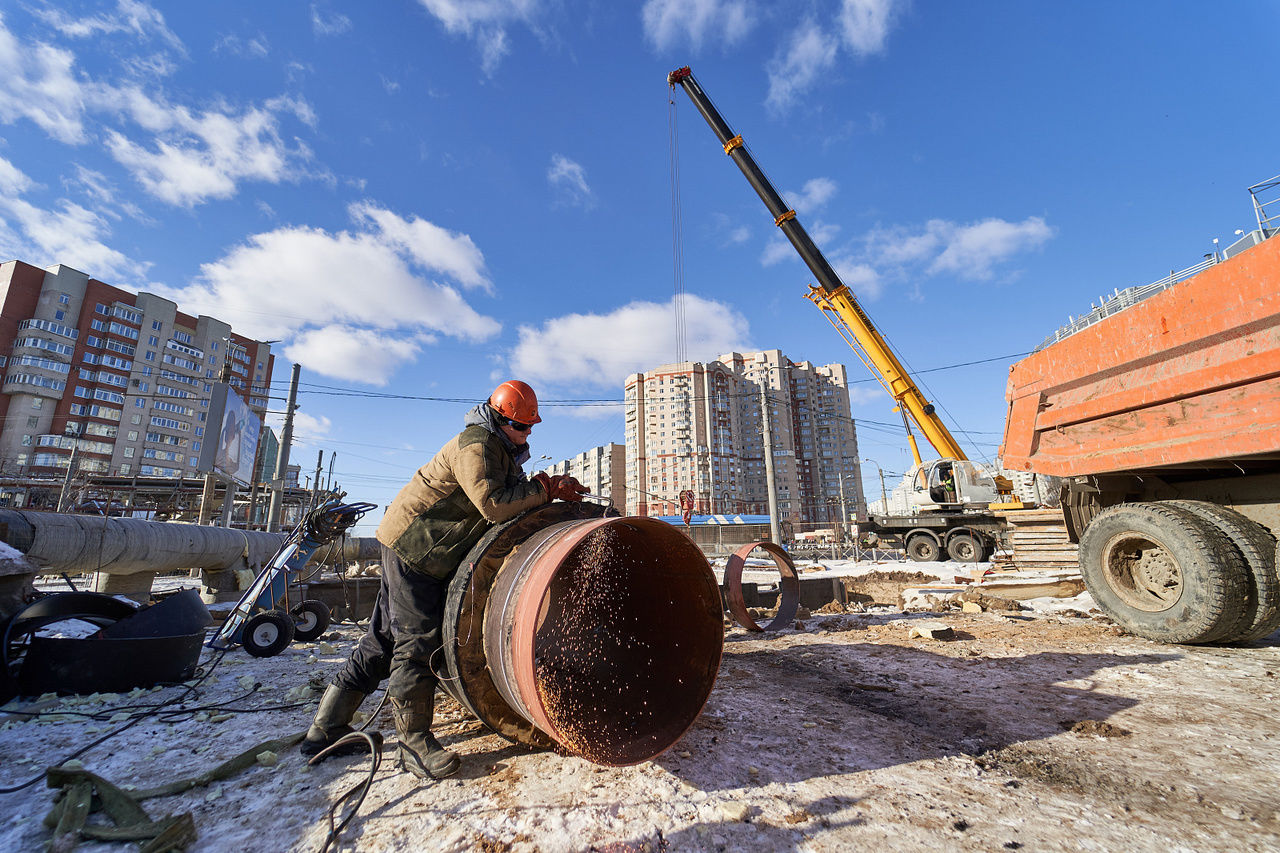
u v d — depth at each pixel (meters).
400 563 2.65
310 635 6.65
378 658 2.82
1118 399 5.04
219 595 11.45
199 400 85.06
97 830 1.96
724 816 2.03
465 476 2.56
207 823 2.07
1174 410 4.62
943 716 3.12
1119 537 4.99
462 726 3.12
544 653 3.07
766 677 4.16
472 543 2.69
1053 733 2.81
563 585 3.27
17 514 6.25
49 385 70.81
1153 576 4.84
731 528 41.69
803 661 4.67
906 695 3.55
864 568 15.05
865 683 3.85
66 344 72.94
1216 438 4.27
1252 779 2.23
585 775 2.42
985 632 5.57
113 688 3.87
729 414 97.69
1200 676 3.68
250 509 25.72
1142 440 4.90
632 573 3.17
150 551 8.34
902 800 2.14
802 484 93.62
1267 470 4.57
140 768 2.60
